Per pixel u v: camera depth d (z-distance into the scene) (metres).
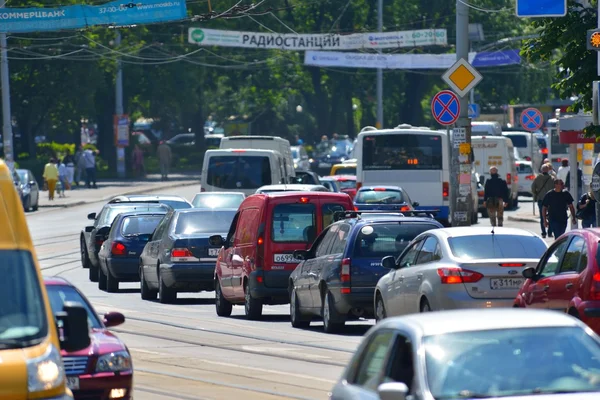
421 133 107.44
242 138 118.06
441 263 42.38
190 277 63.66
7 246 21.31
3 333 20.12
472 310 21.09
